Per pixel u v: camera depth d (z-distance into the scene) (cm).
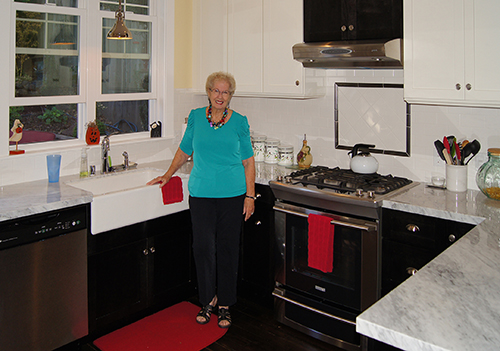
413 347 105
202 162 284
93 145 332
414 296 127
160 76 378
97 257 274
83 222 263
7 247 232
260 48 343
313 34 312
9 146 294
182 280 329
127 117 368
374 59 278
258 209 320
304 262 294
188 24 390
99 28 333
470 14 240
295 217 292
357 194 261
